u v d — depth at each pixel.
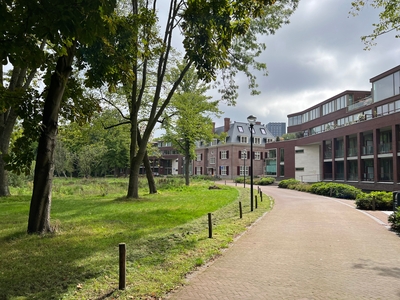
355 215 13.53
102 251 7.19
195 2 9.51
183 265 6.22
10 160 8.98
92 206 15.71
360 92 41.72
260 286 5.20
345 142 36.44
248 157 68.25
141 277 5.50
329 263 6.50
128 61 10.30
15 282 5.25
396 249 7.64
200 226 10.41
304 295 4.82
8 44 5.95
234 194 24.14
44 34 5.77
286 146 50.03
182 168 83.56
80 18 5.31
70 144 41.56
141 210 14.26
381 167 33.19
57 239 8.40
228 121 69.94
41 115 9.52
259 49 18.39
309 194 27.14
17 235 8.78
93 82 10.30
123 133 35.53
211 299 4.68
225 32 9.64
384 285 5.22
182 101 26.52
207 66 9.92
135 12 17.67
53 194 23.30
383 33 10.00
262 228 10.56
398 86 31.30
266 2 9.49
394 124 28.47
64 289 5.00
